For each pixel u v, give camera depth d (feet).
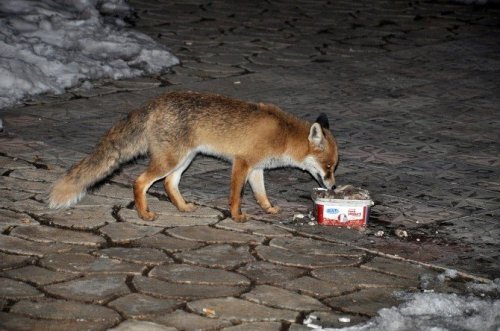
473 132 36.96
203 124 26.43
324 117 28.81
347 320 20.48
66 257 23.53
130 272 22.74
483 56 51.98
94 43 46.68
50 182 29.27
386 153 33.81
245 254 24.25
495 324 20.24
